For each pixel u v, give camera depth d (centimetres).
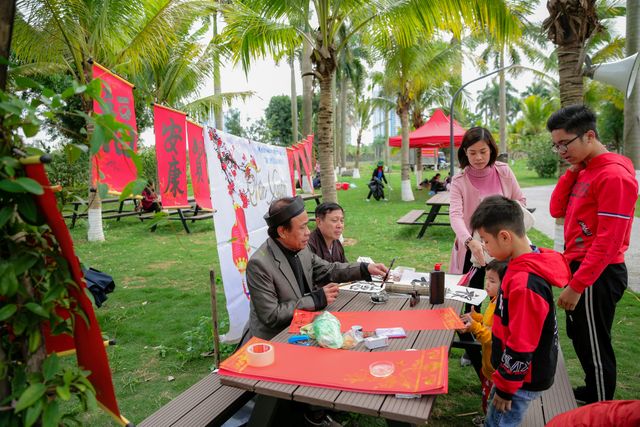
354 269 312
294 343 223
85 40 842
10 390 114
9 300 109
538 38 1662
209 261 761
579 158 253
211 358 385
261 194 454
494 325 203
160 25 801
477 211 206
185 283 627
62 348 133
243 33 731
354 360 200
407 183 1639
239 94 1227
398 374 185
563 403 224
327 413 279
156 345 415
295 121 2673
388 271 310
